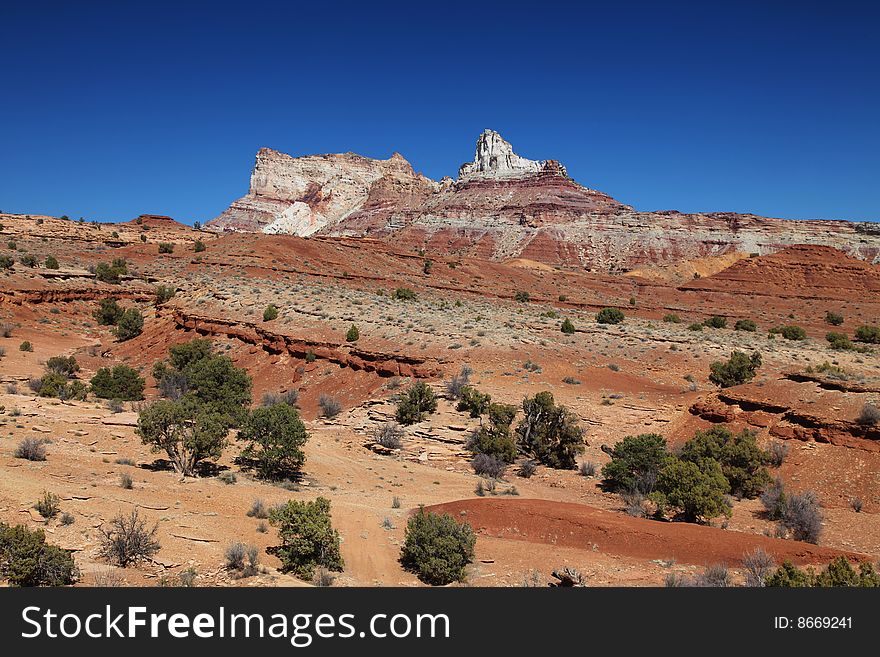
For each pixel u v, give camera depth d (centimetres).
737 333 7319
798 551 1723
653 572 1605
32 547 1205
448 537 1591
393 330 4684
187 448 2191
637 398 3619
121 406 3127
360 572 1548
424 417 3381
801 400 3059
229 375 3800
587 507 2161
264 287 6844
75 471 1939
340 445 3142
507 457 2961
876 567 1655
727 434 2888
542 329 5341
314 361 4566
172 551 1455
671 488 2259
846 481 2550
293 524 1517
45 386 3488
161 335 5972
